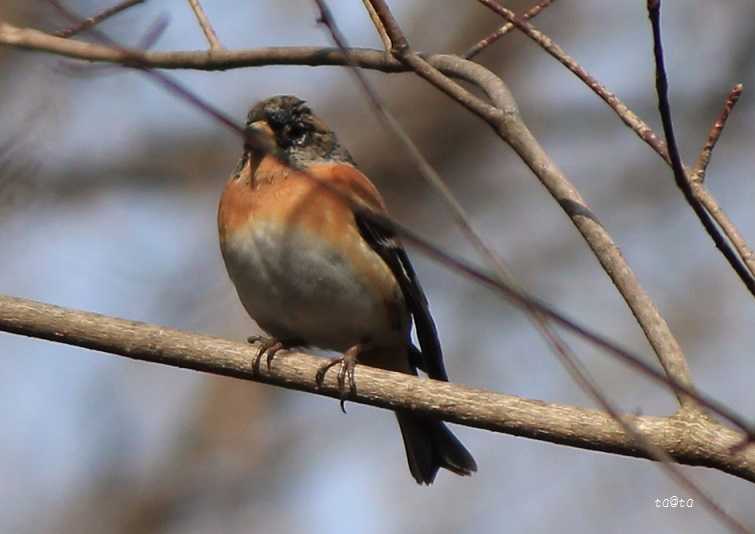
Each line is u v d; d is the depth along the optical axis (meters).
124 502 16.69
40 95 9.33
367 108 20.00
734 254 7.93
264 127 11.04
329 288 10.77
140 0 8.92
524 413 8.60
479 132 19.98
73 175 17.38
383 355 11.46
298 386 9.32
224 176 19.16
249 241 10.72
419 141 19.97
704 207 8.23
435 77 8.92
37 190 14.51
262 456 17.06
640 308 8.59
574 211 8.84
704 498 6.37
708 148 8.30
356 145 19.89
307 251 10.66
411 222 19.67
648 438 8.27
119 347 9.23
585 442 8.45
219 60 9.84
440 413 8.86
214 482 16.94
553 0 9.00
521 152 8.95
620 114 8.37
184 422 17.17
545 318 6.04
